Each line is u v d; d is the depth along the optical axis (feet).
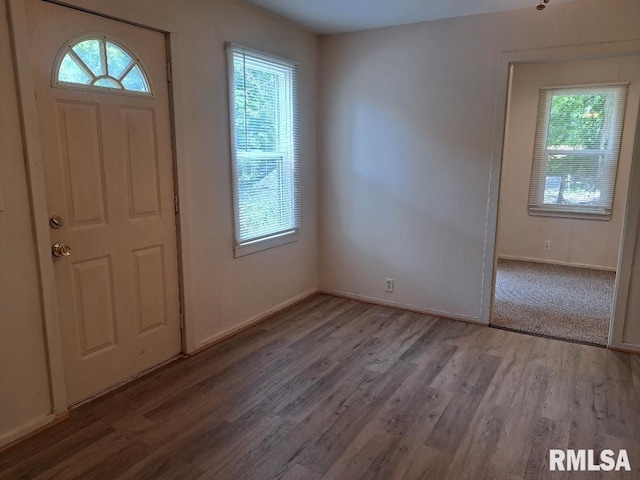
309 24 11.82
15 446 6.83
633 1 9.29
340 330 11.47
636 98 16.25
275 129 11.90
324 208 13.94
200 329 10.25
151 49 8.47
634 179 9.52
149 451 6.76
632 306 9.99
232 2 10.00
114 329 8.46
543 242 18.63
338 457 6.65
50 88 7.02
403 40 11.81
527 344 10.63
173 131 9.04
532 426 7.41
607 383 8.80
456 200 11.75
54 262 7.36
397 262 12.91
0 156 6.38
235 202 10.73
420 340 10.86
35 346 7.06
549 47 10.17
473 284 11.84
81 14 7.29
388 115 12.35
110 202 8.11
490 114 10.98
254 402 8.12
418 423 7.50
